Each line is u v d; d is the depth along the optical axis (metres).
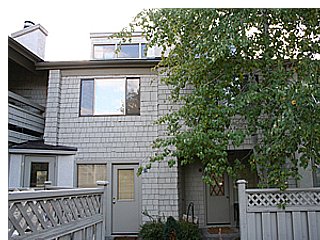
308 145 4.57
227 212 9.92
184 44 5.74
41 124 9.45
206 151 4.98
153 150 8.75
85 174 8.84
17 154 7.86
